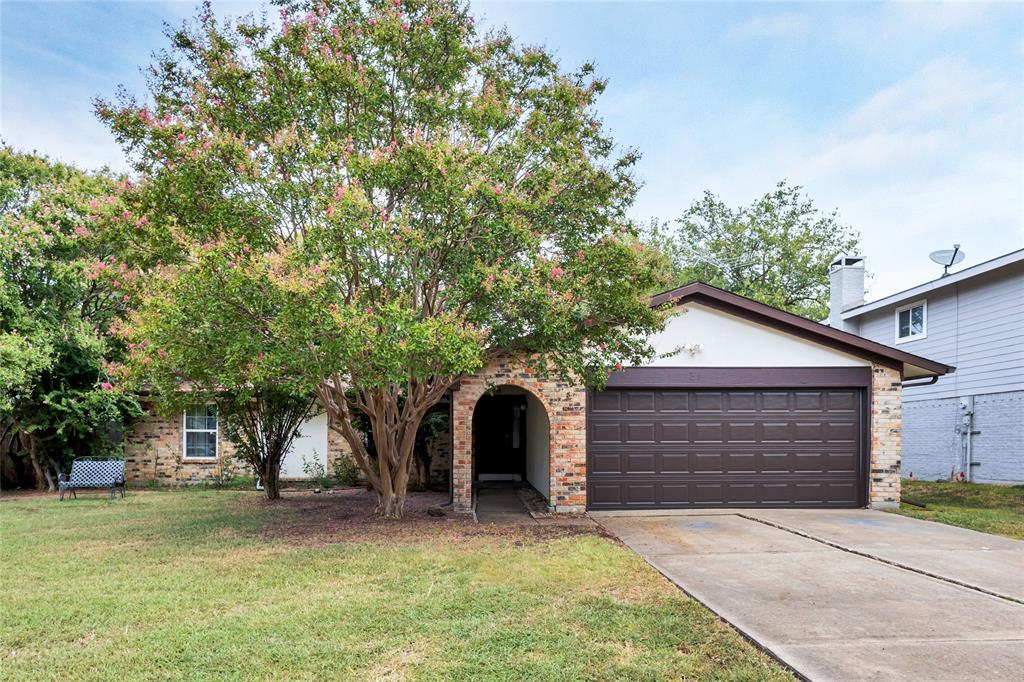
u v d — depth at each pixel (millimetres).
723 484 12031
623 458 11969
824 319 32062
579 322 9375
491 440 18109
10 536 9188
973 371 16219
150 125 7688
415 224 8641
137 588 6352
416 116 9289
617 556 7633
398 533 9289
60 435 15367
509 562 7344
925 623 5246
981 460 15953
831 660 4434
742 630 5035
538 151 9008
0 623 5289
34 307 15258
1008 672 4258
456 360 7785
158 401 10820
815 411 12180
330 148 8180
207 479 16688
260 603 5832
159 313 7684
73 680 4195
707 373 12023
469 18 9344
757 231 32562
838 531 9484
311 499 13477
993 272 15539
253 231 8273
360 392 10953
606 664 4410
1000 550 8117
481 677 4215
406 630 5066
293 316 7230
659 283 9773
